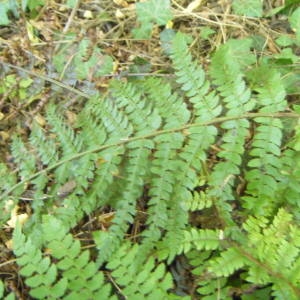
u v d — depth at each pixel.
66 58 0.86
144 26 0.89
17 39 0.88
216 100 0.67
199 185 0.67
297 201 0.65
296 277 0.59
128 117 0.67
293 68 0.80
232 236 0.63
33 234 0.65
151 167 0.66
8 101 0.83
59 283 0.56
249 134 0.69
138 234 0.71
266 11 0.93
